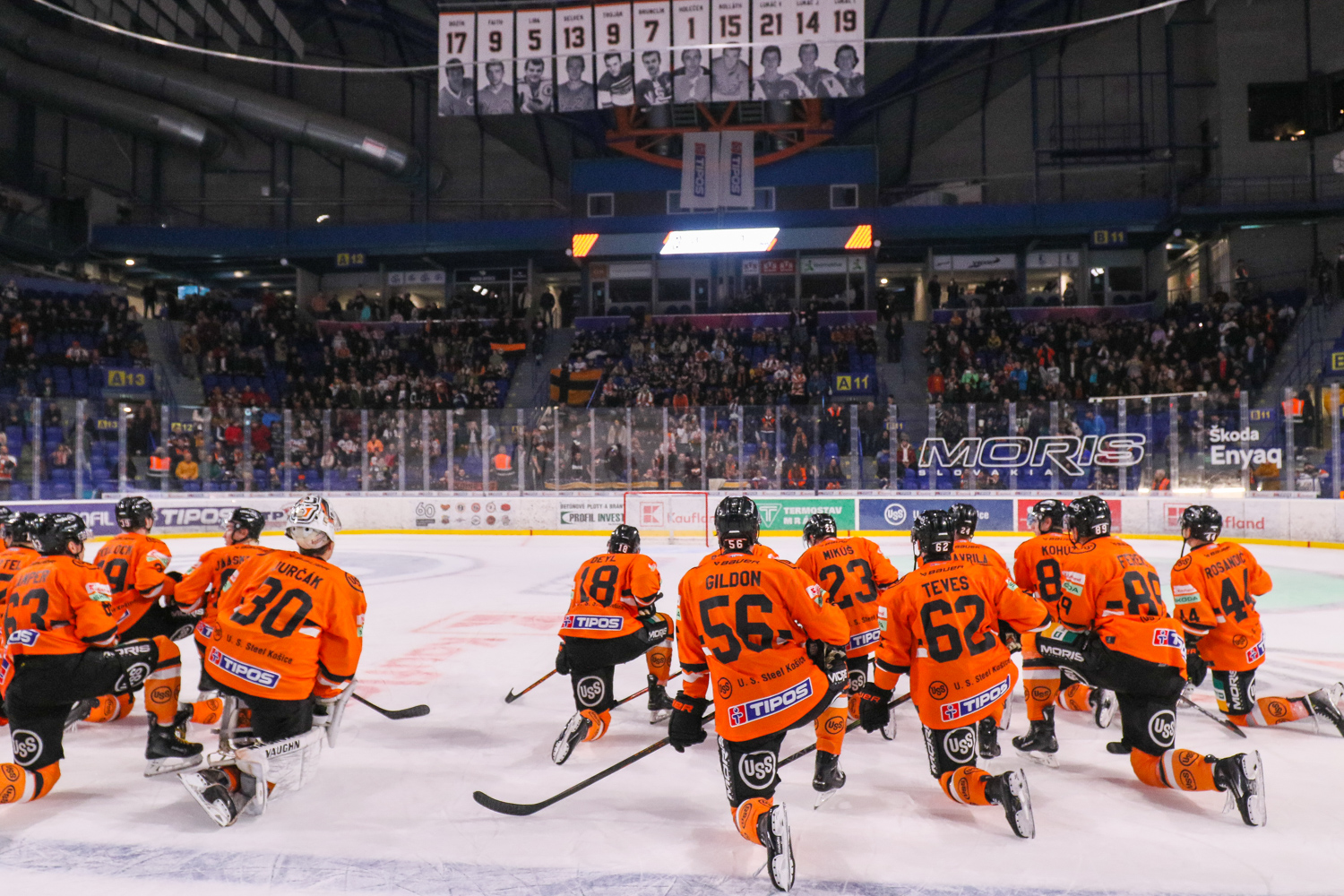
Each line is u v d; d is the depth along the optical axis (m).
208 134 26.45
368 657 7.15
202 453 19.19
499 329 27.55
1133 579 3.90
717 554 3.38
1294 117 25.69
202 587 4.52
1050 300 28.81
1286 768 4.42
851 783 4.32
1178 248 29.52
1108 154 26.67
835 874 3.31
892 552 14.75
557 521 19.14
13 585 4.00
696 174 26.28
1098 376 21.45
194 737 5.07
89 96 24.97
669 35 19.03
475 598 10.29
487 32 19.45
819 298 28.47
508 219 28.97
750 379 22.64
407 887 3.24
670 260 29.53
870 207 27.84
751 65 18.81
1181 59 27.55
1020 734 5.11
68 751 4.83
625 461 19.06
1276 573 11.83
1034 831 3.53
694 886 3.23
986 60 26.30
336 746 4.93
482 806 4.04
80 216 28.16
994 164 29.50
